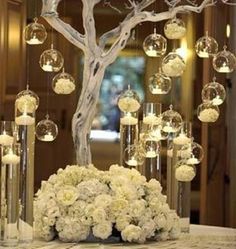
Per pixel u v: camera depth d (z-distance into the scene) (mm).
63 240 2191
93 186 2191
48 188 2260
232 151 4738
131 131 2494
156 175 2496
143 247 2154
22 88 4953
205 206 4656
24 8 4883
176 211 2463
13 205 2205
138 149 2465
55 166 5934
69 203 2156
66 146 5945
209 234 2451
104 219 2139
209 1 2812
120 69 9070
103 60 2453
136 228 2150
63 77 2529
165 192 2697
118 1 4918
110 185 2211
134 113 2498
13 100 4824
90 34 2451
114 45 2467
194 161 2473
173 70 2398
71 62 5926
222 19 4664
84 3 2445
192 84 5953
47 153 5918
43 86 5773
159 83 2537
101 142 9352
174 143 2494
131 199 2184
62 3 6082
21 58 4926
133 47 7125
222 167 4738
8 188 2211
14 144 2236
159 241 2262
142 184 2256
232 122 4727
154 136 2469
